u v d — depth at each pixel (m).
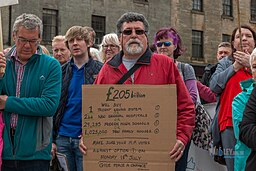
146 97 3.97
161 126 3.94
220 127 5.43
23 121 4.20
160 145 3.93
